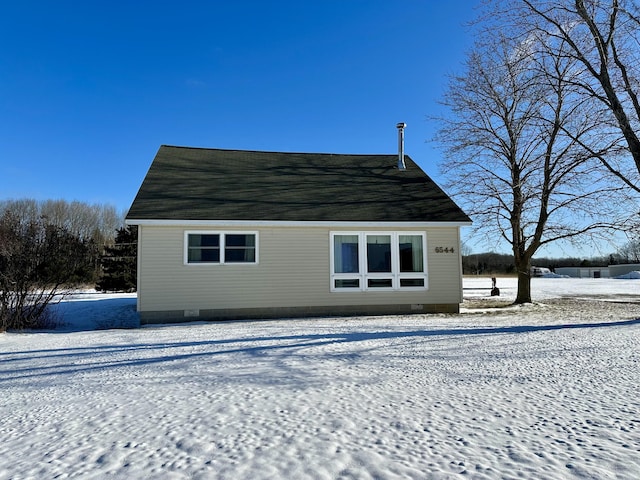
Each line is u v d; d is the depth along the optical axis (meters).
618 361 5.83
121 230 32.09
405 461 2.94
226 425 3.73
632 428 3.45
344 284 13.98
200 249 13.20
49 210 48.97
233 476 2.77
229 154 18.12
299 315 13.65
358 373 5.47
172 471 2.87
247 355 6.74
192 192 14.42
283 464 2.94
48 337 10.29
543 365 5.71
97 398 4.67
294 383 5.05
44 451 3.28
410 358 6.31
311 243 13.86
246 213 13.44
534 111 14.78
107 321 14.74
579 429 3.46
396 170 18.41
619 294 24.91
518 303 17.52
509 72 13.38
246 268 13.40
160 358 6.76
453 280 14.56
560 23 12.04
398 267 14.30
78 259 14.23
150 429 3.69
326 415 3.94
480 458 2.96
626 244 16.30
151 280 12.79
